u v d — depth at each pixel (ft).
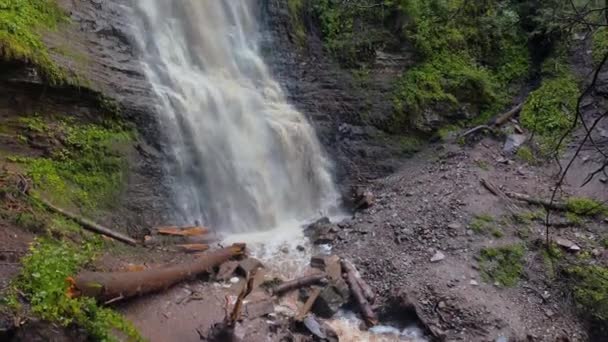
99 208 28.12
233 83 38.14
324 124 39.73
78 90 29.17
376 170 39.11
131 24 35.01
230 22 40.55
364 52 43.01
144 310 23.21
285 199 35.96
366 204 35.42
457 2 45.21
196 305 24.39
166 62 35.50
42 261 20.49
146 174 30.78
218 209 33.01
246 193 34.22
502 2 45.70
